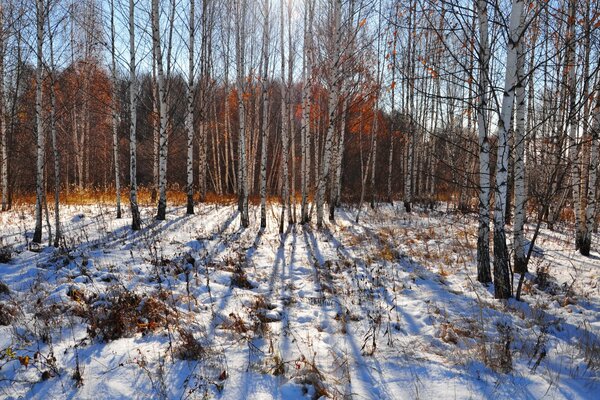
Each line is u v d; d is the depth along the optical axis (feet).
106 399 11.09
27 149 55.16
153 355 13.39
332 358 13.94
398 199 87.25
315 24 43.29
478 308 18.98
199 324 16.12
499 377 12.85
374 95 51.55
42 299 17.42
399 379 12.76
